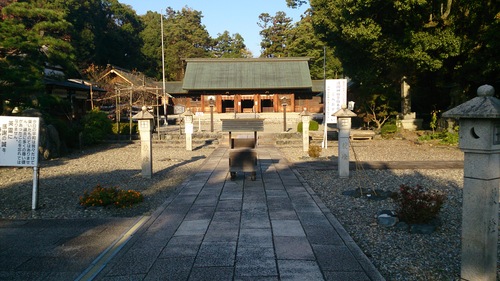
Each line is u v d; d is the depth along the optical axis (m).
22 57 13.32
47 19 14.80
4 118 6.38
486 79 15.39
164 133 21.83
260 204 6.59
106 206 6.53
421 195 5.25
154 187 8.34
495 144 3.25
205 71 37.19
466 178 3.42
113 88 29.53
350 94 32.81
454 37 13.12
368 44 16.16
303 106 38.25
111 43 46.31
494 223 3.36
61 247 4.63
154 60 55.19
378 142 17.62
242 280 3.57
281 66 37.53
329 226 5.25
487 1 12.74
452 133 16.86
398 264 3.98
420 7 13.50
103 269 3.89
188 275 3.70
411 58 14.21
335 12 15.58
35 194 6.46
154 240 4.75
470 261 3.41
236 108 36.03
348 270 3.78
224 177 9.41
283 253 4.25
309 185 8.30
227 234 4.95
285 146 17.17
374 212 5.99
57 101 15.06
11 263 4.14
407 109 21.98
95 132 18.19
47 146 13.39
